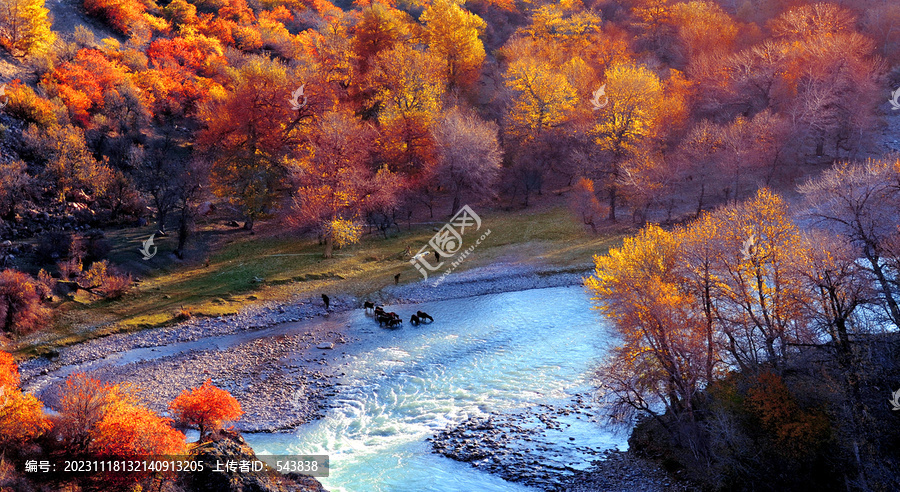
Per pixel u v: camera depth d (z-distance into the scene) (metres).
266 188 70.44
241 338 49.03
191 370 43.25
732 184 72.38
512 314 53.00
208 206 71.62
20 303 47.53
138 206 67.06
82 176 63.91
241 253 64.25
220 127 73.12
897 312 30.48
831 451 27.45
